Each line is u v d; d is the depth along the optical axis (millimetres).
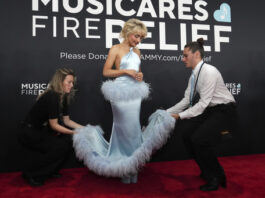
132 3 3170
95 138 2410
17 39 2873
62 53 2984
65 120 2650
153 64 3225
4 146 2877
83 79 3041
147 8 3215
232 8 3494
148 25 3211
